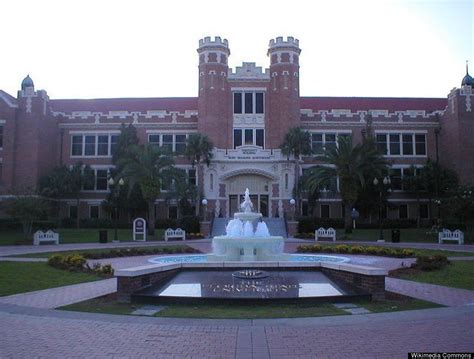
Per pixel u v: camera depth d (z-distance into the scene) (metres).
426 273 17.58
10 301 12.70
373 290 12.66
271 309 11.48
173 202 53.97
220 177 50.59
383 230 46.62
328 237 38.84
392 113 56.31
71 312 11.12
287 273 15.58
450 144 54.09
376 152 42.19
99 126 56.44
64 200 55.38
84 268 18.69
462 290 14.35
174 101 62.72
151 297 12.19
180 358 7.44
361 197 49.28
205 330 9.26
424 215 54.41
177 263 15.80
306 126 55.72
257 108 54.62
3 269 18.11
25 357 7.49
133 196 50.22
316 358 7.39
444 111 55.44
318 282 14.20
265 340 8.48
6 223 44.03
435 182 50.38
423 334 8.83
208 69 53.72
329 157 42.69
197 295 12.40
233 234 26.58
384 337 8.62
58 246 32.75
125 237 41.66
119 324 9.81
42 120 52.72
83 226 51.72
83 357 7.50
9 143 51.56
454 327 9.40
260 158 50.81
